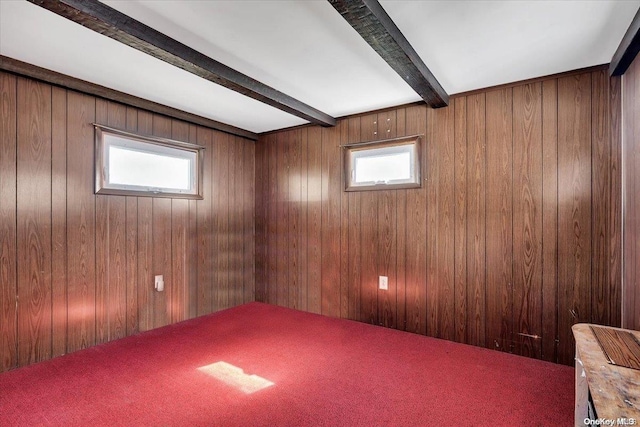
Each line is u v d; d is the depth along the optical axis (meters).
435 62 2.18
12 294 2.21
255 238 4.05
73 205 2.50
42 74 2.27
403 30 1.81
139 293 2.92
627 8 1.61
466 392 1.94
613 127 2.16
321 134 3.51
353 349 2.57
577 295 2.26
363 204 3.21
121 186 2.78
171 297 3.17
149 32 1.77
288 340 2.76
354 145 3.25
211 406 1.79
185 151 3.28
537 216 2.40
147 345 2.63
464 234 2.68
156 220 3.05
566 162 2.30
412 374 2.16
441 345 2.64
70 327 2.48
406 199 2.96
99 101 2.64
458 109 2.71
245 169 3.94
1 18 1.69
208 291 3.51
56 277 2.41
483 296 2.60
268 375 2.14
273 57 2.13
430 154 2.84
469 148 2.66
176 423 1.65
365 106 3.05
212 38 1.91
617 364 1.22
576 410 1.40
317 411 1.75
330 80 2.49
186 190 3.30
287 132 3.77
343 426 1.63
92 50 2.03
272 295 3.90
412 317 2.93
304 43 1.96
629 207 2.00
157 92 2.72
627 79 2.03
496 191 2.55
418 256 2.89
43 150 2.34
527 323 2.43
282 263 3.82
